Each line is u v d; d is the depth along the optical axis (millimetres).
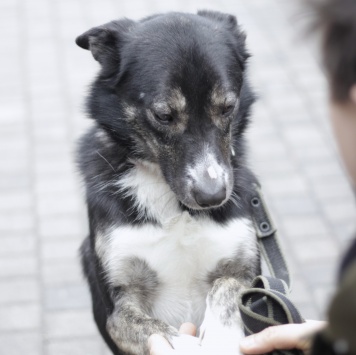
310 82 9141
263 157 7918
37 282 6414
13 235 6945
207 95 4016
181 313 4395
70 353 5754
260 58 9656
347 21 1722
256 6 10883
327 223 6961
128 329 4098
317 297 6156
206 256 4254
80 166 4531
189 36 4082
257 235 4281
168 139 4113
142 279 4285
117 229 4203
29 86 9258
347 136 1834
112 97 4281
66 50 10000
